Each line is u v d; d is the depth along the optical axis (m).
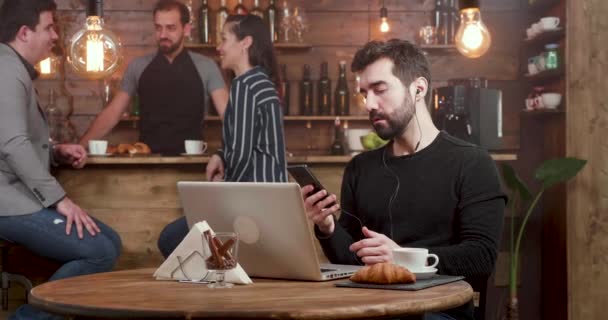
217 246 1.88
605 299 4.57
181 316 1.49
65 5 6.04
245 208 1.98
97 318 1.68
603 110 4.60
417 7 6.15
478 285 2.30
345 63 6.16
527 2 5.82
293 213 1.90
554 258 4.79
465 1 4.48
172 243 3.59
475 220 2.26
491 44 6.03
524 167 5.61
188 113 5.43
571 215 4.59
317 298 1.65
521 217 4.90
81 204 3.88
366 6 6.16
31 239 3.20
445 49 5.95
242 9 5.86
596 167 4.60
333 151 5.63
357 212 2.49
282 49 6.13
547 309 4.87
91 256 3.22
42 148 3.41
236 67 3.78
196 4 5.99
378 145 4.54
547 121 5.32
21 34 3.38
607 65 4.59
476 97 4.71
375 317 1.56
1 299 3.69
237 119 3.60
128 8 6.12
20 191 3.24
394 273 1.82
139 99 5.45
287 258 1.96
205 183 2.03
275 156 3.61
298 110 6.14
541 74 5.12
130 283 1.93
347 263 2.32
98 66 4.01
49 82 6.06
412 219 2.35
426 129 2.42
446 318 2.11
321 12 6.16
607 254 4.57
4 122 3.18
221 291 1.78
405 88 2.38
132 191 3.91
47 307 1.63
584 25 4.61
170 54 5.42
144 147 4.40
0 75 3.21
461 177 2.33
